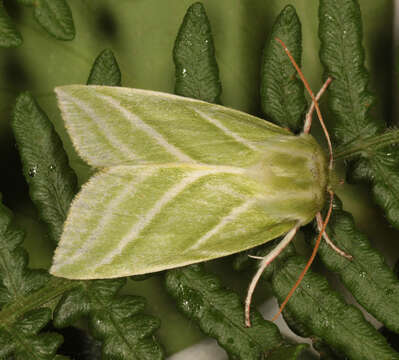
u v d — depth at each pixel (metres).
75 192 0.10
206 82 0.10
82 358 0.11
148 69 0.11
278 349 0.10
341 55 0.10
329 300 0.10
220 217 0.10
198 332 0.11
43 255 0.11
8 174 0.11
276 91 0.10
